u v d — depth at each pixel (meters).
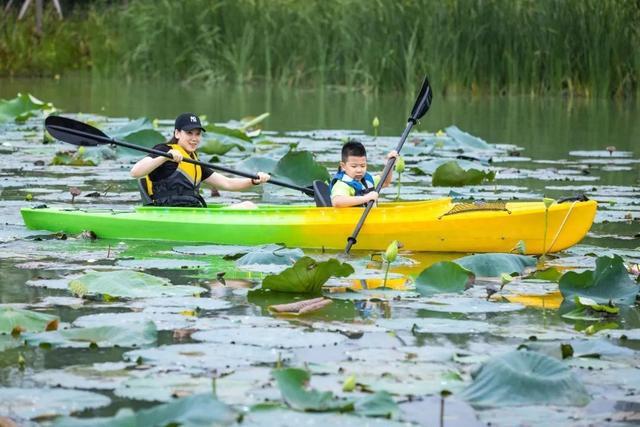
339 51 38.81
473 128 27.03
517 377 7.46
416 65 36.28
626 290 10.34
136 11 43.81
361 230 12.99
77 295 10.02
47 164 19.75
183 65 42.66
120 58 44.31
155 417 6.52
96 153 20.75
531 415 7.06
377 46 36.72
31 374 7.70
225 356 8.12
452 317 9.54
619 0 33.88
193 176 14.33
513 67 35.09
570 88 34.91
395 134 25.55
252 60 40.97
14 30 46.31
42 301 9.84
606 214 14.89
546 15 34.38
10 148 21.88
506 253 11.84
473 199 14.66
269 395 7.28
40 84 40.62
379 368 7.91
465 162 20.41
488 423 6.92
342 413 6.93
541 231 12.77
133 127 22.67
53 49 46.44
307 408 6.98
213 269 11.48
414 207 13.03
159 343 8.51
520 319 9.54
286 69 40.19
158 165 14.12
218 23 41.94
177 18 42.41
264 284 10.36
